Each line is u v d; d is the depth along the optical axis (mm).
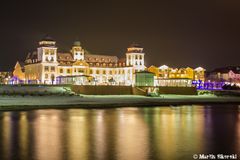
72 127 69562
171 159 43938
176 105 127000
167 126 72000
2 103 116125
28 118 83750
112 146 50875
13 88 163125
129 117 87188
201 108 116062
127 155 45656
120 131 64875
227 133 63188
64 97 147125
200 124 75438
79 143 52969
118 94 174500
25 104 114250
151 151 47875
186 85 195750
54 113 95375
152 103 127062
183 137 58625
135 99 144500
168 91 183875
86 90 167250
